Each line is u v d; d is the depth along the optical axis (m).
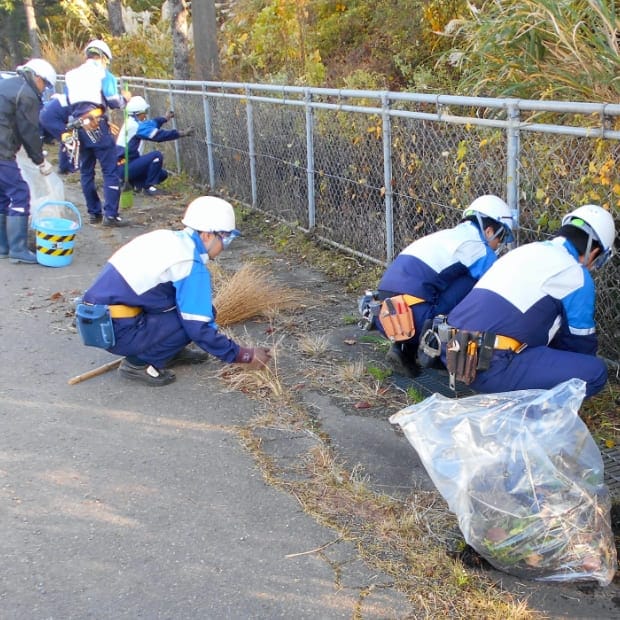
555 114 4.67
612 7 4.35
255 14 11.48
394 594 2.79
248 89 7.95
